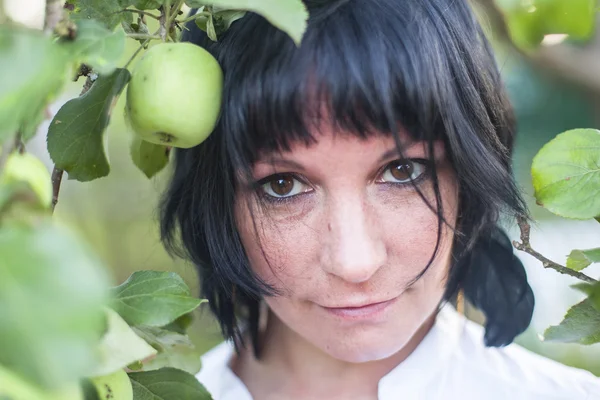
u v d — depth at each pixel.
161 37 0.80
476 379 1.12
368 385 1.11
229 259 0.96
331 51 0.81
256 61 0.82
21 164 0.52
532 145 1.78
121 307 0.71
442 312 1.20
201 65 0.76
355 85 0.81
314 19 0.82
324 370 1.12
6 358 0.36
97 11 0.78
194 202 1.03
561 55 1.58
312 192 0.88
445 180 0.91
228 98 0.84
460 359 1.15
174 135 0.77
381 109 0.81
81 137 0.80
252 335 1.20
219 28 0.83
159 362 0.89
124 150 2.61
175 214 1.16
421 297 0.92
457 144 0.89
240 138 0.84
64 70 0.55
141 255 2.70
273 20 0.55
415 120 0.84
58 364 0.36
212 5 0.81
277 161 0.85
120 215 2.69
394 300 0.90
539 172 0.79
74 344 0.36
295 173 0.87
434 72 0.85
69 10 0.76
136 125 0.77
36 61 0.45
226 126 0.85
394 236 0.86
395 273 0.88
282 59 0.81
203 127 0.77
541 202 0.79
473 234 0.99
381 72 0.81
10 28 0.46
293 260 0.89
